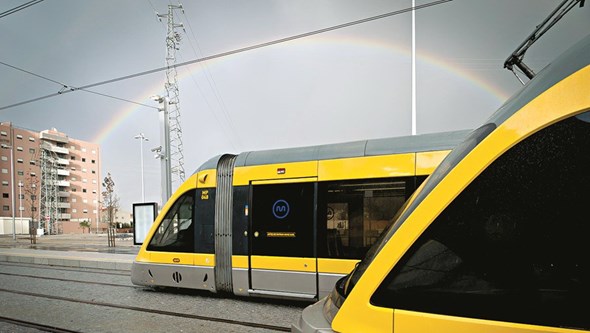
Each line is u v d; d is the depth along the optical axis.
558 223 1.33
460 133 5.85
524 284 1.35
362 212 6.08
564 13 5.61
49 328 5.49
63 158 81.81
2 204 69.50
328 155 6.52
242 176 7.11
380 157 6.10
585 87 1.32
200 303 6.82
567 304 1.28
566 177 1.33
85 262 12.95
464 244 1.46
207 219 7.29
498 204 1.43
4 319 6.00
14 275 10.84
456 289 1.44
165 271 7.55
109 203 53.94
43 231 62.03
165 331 5.31
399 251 1.57
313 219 6.38
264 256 6.65
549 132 1.36
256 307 6.52
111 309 6.53
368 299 1.60
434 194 1.55
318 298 6.19
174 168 30.53
